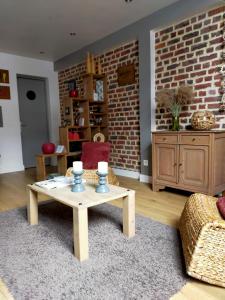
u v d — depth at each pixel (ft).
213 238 4.20
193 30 9.37
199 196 5.92
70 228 6.68
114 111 13.60
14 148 15.78
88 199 5.44
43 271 4.68
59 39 13.08
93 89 13.71
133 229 6.11
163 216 7.46
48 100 17.58
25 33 12.10
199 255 4.24
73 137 13.34
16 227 6.79
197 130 8.67
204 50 9.12
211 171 8.04
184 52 9.78
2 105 15.11
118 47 12.73
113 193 5.90
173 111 9.66
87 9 9.82
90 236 6.12
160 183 9.87
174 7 9.47
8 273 4.66
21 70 15.88
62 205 8.70
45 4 9.29
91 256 5.18
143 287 4.18
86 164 10.21
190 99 9.55
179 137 8.91
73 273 4.59
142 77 11.29
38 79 17.46
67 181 7.16
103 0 9.15
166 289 4.14
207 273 4.21
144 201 8.91
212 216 4.56
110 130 14.02
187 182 8.84
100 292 4.06
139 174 12.39
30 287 4.23
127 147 13.06
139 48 11.19
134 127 12.49
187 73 9.78
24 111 16.89
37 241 5.93
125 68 12.48
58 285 4.26
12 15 10.12
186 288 4.17
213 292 4.09
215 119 8.98
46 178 12.32
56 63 17.10
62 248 5.57
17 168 15.96
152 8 9.93
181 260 5.00
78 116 14.34
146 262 4.93
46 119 18.12
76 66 15.83
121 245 5.64
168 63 10.42
